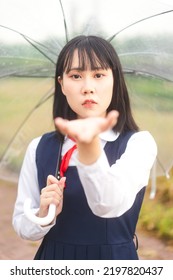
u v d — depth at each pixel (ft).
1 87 8.96
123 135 6.20
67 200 6.05
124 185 4.96
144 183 5.59
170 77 8.77
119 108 6.34
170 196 16.85
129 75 8.75
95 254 6.03
